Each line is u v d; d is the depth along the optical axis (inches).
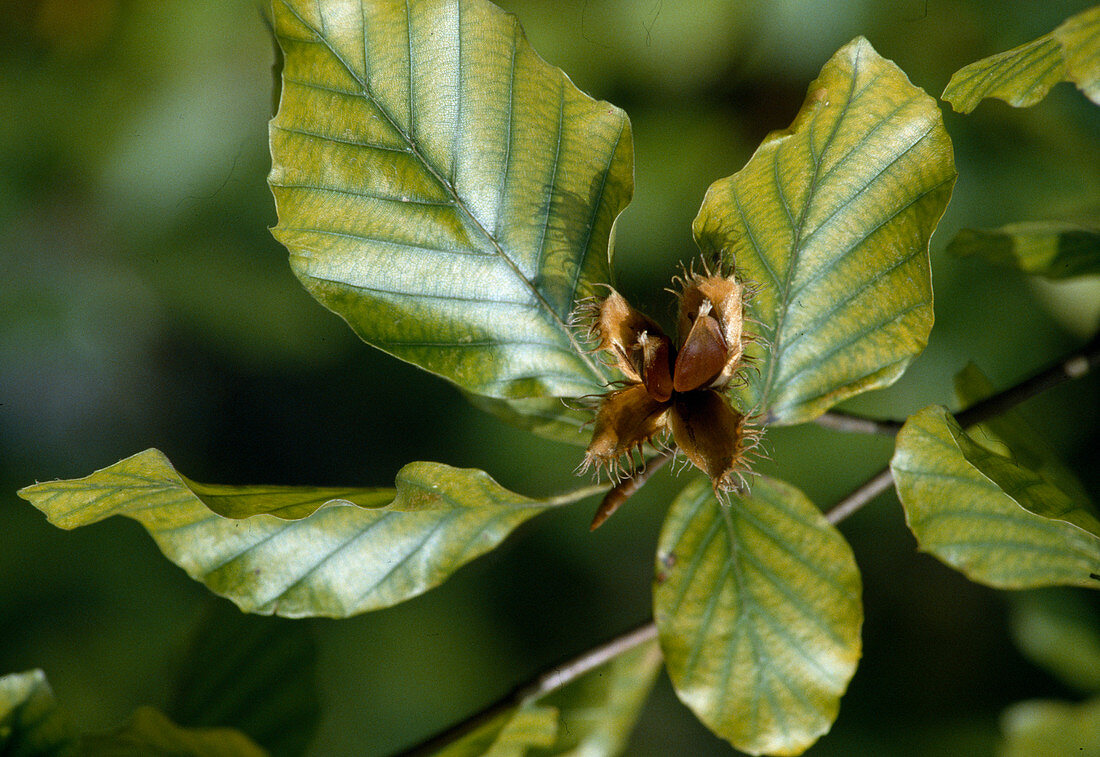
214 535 27.5
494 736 28.3
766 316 27.1
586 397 27.4
